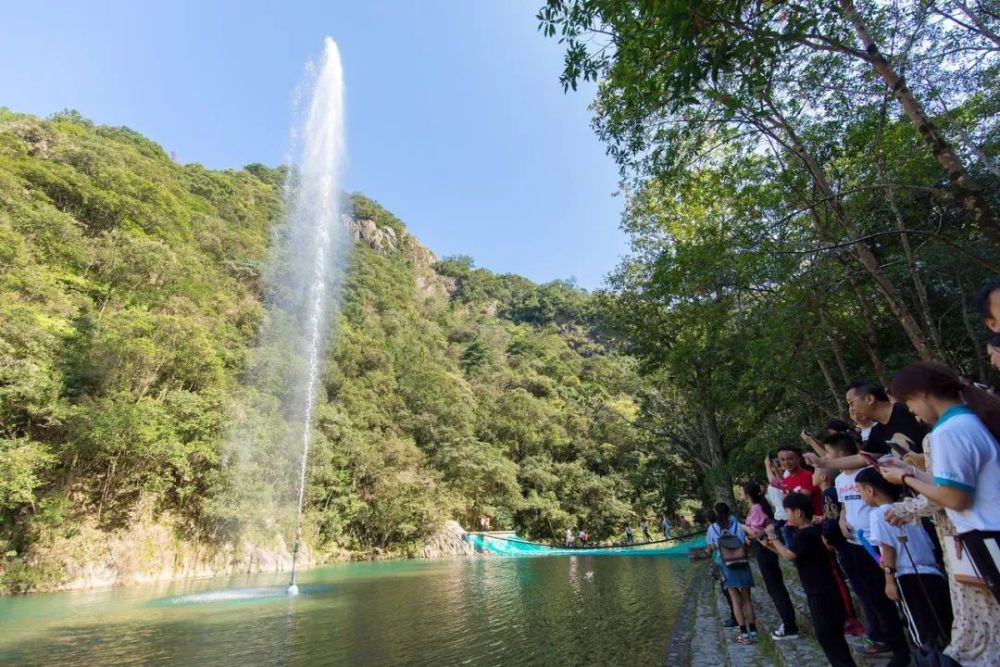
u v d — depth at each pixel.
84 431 15.08
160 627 7.68
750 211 5.77
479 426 36.00
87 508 16.02
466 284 85.81
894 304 4.78
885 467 2.06
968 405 1.74
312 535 21.64
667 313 11.20
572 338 70.19
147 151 42.59
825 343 7.29
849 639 3.73
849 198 6.07
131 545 16.05
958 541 1.78
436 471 28.34
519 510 30.47
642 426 16.95
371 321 42.81
